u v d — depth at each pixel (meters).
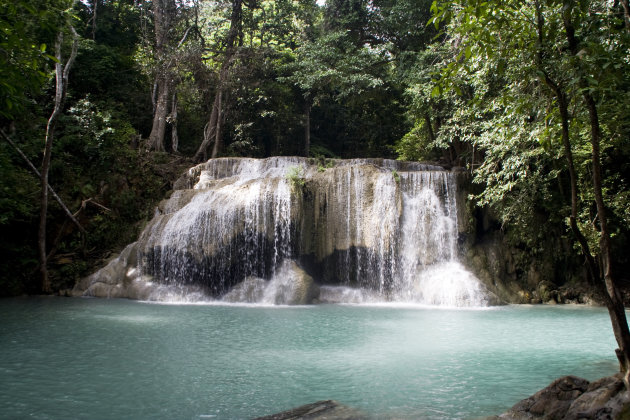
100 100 25.48
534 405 4.99
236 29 28.19
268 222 16.89
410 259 17.08
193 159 26.25
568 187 18.11
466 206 17.69
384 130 34.22
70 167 20.75
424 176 18.06
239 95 29.03
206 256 16.75
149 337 9.34
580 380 5.11
